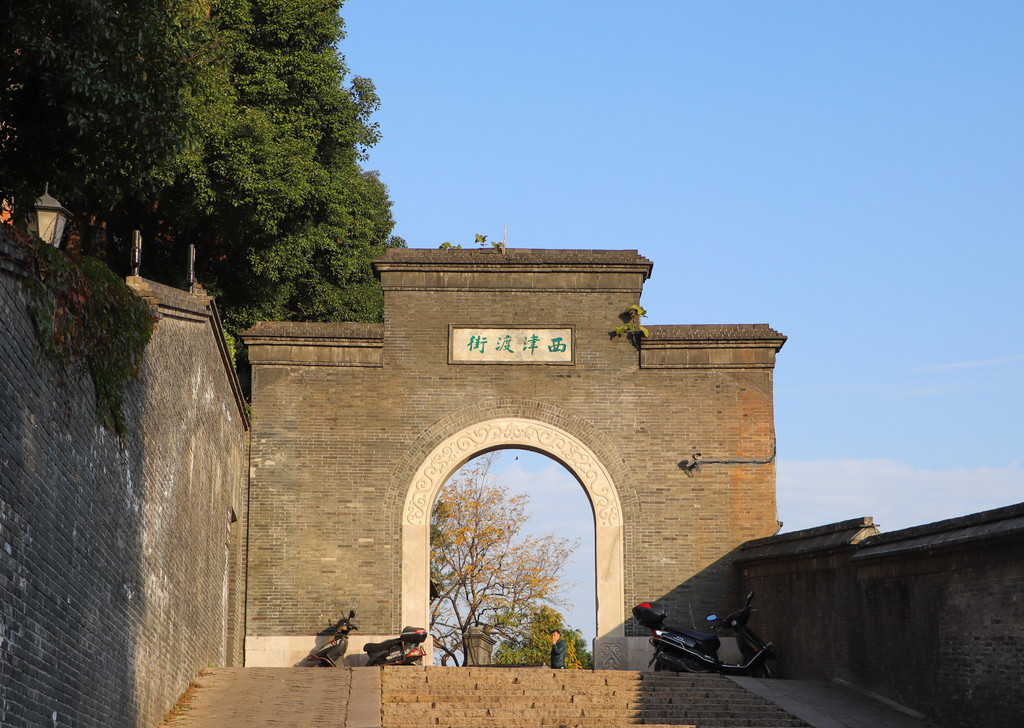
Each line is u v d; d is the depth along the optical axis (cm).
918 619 1462
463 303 2155
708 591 2045
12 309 780
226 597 1920
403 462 2092
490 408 2117
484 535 3591
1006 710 1261
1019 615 1247
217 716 1357
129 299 1099
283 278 2358
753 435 2106
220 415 1780
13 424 777
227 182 2097
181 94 1190
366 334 2131
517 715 1419
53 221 989
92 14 1025
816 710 1490
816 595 1762
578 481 2106
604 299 2162
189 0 1287
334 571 2044
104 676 1035
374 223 2836
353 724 1312
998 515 1288
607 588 2052
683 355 2136
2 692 745
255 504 2064
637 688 1568
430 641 2028
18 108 1115
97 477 1002
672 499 2083
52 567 866
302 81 2273
